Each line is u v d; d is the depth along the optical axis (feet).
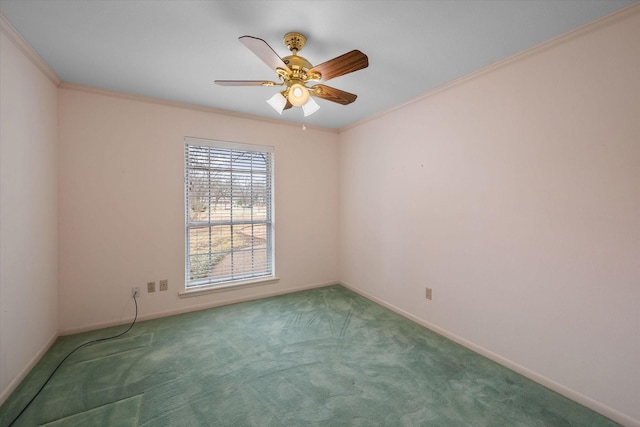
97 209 8.75
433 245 8.84
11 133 5.83
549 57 6.07
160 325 9.07
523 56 6.45
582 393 5.66
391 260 10.48
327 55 6.65
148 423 5.08
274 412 5.39
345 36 5.90
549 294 6.16
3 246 5.56
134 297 9.32
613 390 5.28
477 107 7.49
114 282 9.04
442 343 8.06
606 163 5.34
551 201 6.10
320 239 13.08
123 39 6.05
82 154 8.52
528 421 5.22
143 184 9.37
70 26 5.59
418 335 8.52
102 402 5.57
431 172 8.84
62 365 6.79
